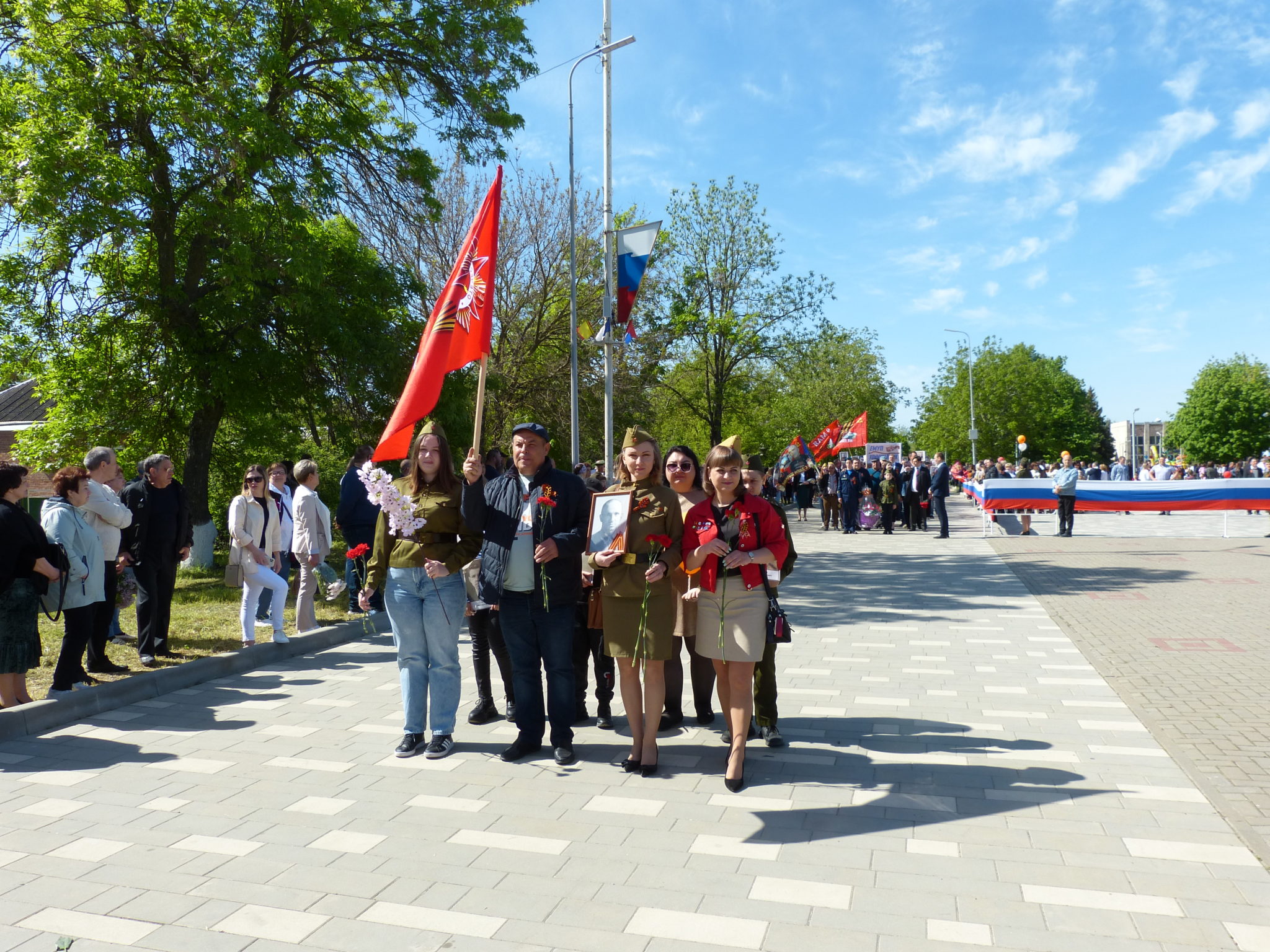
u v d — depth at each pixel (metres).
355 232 16.91
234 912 3.34
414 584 5.24
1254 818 4.11
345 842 3.97
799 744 5.38
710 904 3.36
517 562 5.06
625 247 15.54
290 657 8.09
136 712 6.21
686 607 5.23
